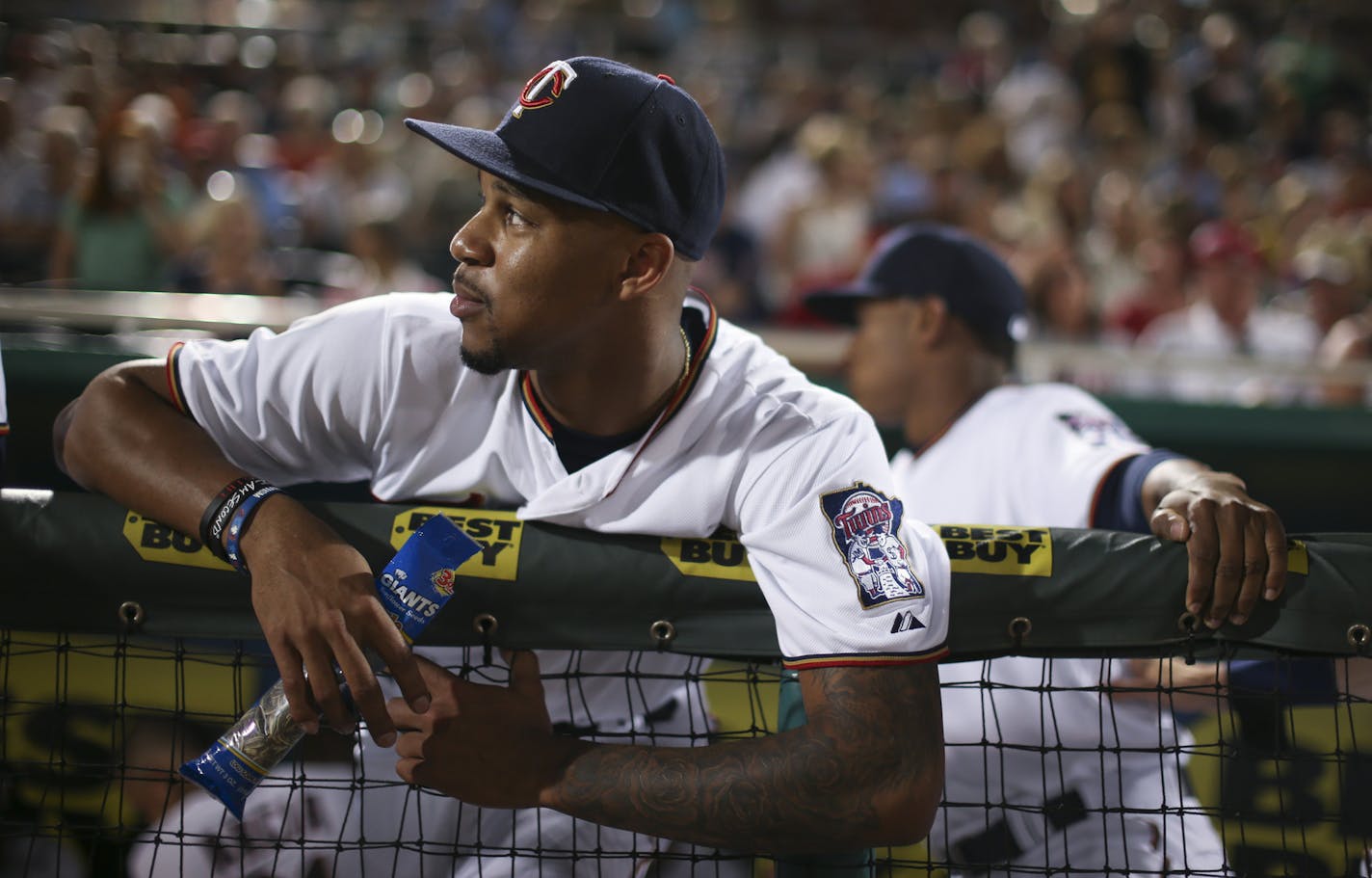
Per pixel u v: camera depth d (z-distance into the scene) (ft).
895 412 8.29
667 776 4.40
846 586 4.50
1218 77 33.96
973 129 26.25
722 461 4.73
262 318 10.82
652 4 33.24
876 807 4.33
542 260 4.39
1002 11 37.86
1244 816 5.34
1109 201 24.36
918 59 34.12
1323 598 4.78
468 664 5.10
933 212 23.08
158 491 4.63
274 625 4.33
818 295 8.48
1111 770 6.58
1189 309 19.25
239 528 4.51
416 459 5.07
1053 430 7.35
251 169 22.09
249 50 28.60
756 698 5.71
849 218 22.89
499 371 4.63
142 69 26.45
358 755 5.82
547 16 32.07
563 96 4.33
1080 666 6.56
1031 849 6.51
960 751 6.61
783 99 29.07
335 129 24.71
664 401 4.81
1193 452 12.13
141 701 6.70
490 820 5.85
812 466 4.68
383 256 16.72
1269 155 32.04
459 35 30.45
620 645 4.73
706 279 19.92
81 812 6.55
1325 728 6.30
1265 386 14.14
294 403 4.99
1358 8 37.70
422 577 4.41
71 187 18.57
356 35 29.91
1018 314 8.34
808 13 37.35
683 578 4.71
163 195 17.78
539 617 4.72
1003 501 7.43
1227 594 4.73
